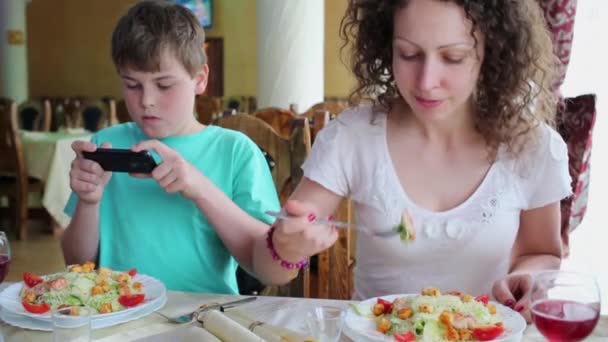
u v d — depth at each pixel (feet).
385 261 4.61
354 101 4.93
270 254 4.20
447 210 4.48
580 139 6.44
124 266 5.02
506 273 4.61
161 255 4.97
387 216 4.56
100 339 3.41
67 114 21.02
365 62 4.77
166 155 4.52
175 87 4.78
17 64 25.89
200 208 4.71
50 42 31.27
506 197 4.49
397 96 4.76
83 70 31.14
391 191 4.58
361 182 4.71
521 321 3.43
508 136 4.42
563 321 3.08
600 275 8.41
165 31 4.68
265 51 14.71
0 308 3.85
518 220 4.66
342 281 5.98
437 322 3.35
